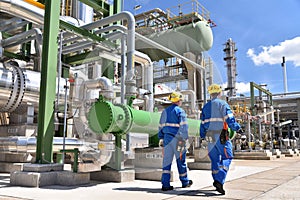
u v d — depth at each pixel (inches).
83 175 191.2
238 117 625.6
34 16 257.1
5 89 245.1
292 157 675.4
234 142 621.3
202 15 664.4
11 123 273.0
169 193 156.4
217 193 157.1
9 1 237.9
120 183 194.2
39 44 270.5
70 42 311.1
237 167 343.6
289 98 1047.6
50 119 207.0
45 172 186.4
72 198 139.7
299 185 190.2
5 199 135.8
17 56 309.3
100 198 139.8
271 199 140.3
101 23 261.6
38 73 271.1
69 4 418.9
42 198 138.9
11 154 266.1
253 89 703.7
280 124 807.7
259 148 621.9
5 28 315.9
